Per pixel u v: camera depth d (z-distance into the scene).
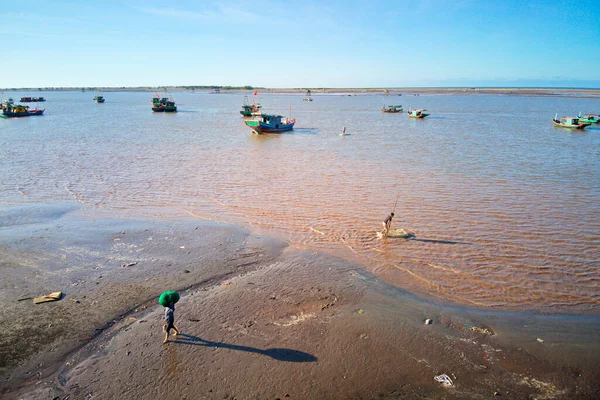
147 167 31.98
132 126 64.38
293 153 39.41
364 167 32.19
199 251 15.72
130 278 13.33
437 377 8.90
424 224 18.91
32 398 8.19
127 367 9.11
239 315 11.22
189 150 40.81
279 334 10.36
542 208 21.11
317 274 13.92
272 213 20.69
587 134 53.00
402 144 44.97
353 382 8.73
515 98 180.50
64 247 15.77
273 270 14.19
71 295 12.16
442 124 67.88
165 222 19.09
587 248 16.12
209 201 22.84
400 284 13.34
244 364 9.23
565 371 9.13
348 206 21.78
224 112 100.81
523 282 13.51
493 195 23.52
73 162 33.56
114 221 19.08
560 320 11.29
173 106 98.75
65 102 166.00
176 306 11.64
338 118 82.62
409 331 10.57
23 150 39.25
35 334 10.22
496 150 40.12
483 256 15.42
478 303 12.20
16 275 13.35
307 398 8.27
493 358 9.55
